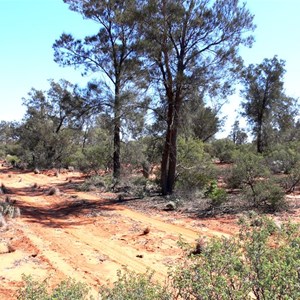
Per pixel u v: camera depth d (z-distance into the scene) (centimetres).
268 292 341
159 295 425
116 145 2625
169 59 1911
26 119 4562
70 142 4478
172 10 1714
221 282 360
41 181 3069
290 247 390
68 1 2548
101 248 1070
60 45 2669
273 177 1648
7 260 931
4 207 1506
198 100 1992
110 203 1858
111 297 431
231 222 1310
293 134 4203
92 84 2436
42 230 1287
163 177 2016
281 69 3862
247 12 1830
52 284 784
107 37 2611
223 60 1861
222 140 4025
